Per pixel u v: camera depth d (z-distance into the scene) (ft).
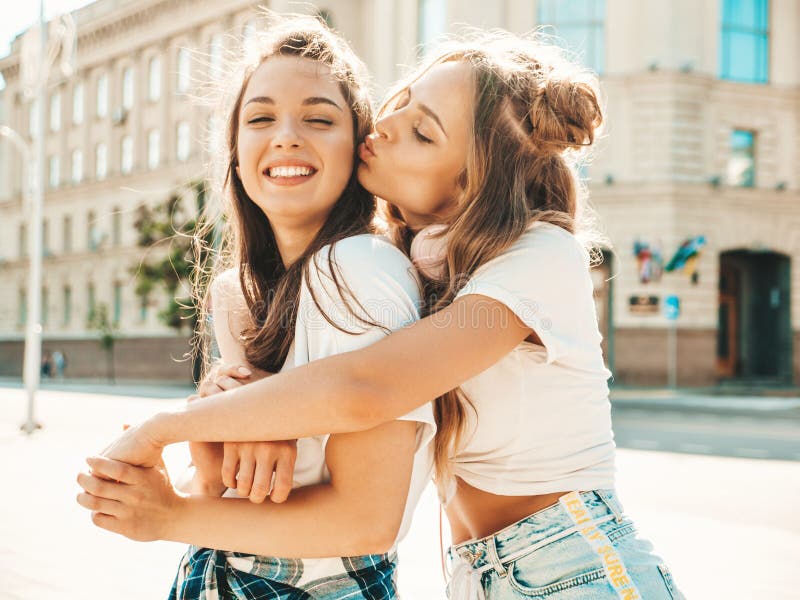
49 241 138.41
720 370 92.63
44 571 14.64
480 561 4.96
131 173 120.88
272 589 4.40
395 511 3.91
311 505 3.92
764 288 90.02
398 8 83.82
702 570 15.10
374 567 4.54
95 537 17.44
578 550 4.58
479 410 4.69
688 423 51.72
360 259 4.11
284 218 4.78
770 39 83.20
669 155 77.20
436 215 5.06
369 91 5.31
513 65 4.85
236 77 5.17
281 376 3.80
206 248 5.97
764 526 19.10
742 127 81.61
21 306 144.56
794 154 83.61
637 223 77.82
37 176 44.39
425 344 3.90
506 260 4.35
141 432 3.94
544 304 4.38
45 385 108.06
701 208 78.54
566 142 4.77
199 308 5.91
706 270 78.89
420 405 3.86
